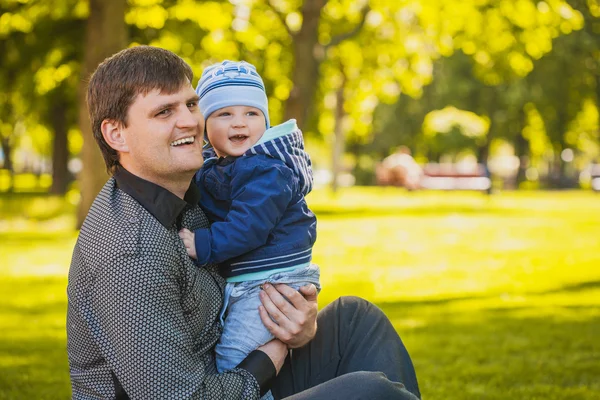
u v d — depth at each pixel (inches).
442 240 576.4
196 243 95.5
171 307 86.8
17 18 674.8
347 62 869.2
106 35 539.2
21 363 220.1
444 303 317.4
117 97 90.5
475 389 193.0
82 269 87.3
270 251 102.5
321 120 1197.7
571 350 234.4
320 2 679.7
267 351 98.8
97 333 86.5
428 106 1708.9
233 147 114.3
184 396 85.5
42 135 1647.4
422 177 1169.4
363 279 387.9
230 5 694.5
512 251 504.4
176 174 92.3
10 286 368.8
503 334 256.4
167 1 674.2
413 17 808.9
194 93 94.2
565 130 1596.9
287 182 103.5
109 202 90.0
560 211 881.5
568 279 382.0
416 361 221.0
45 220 745.0
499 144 1961.1
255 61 762.8
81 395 91.6
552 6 652.7
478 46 705.0
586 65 1428.4
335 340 107.0
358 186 1867.6
